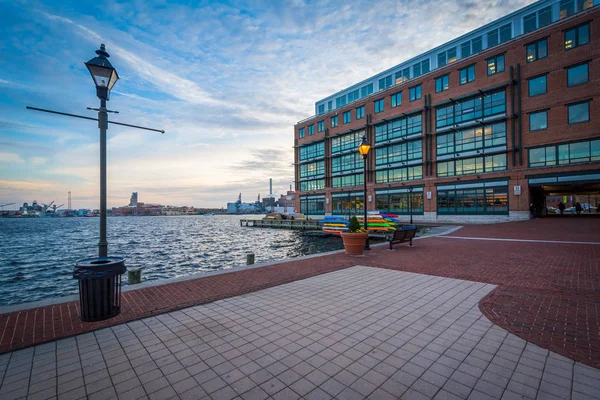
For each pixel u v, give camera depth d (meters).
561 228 19.97
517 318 4.91
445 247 13.51
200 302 5.86
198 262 20.33
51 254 26.67
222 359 3.69
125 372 3.43
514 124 29.19
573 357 3.62
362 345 4.00
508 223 26.19
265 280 7.57
